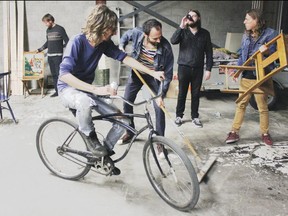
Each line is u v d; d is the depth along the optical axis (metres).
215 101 5.20
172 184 2.50
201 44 3.81
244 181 2.65
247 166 2.91
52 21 5.22
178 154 2.11
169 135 3.67
